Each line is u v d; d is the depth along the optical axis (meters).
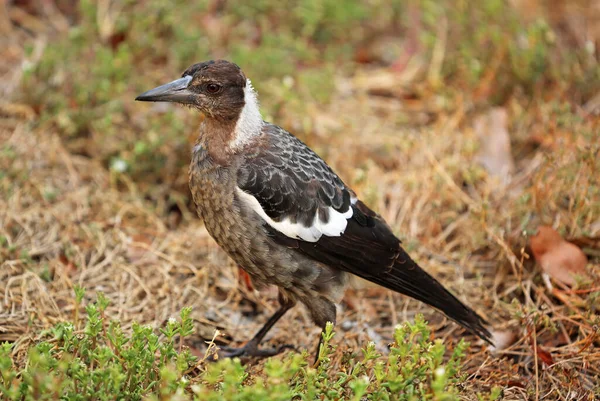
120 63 12.19
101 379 6.80
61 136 11.80
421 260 10.40
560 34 14.25
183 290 9.82
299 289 8.79
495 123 12.10
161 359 6.96
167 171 11.48
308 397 6.59
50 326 8.80
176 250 10.34
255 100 8.76
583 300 9.42
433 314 9.90
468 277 10.34
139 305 9.50
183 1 13.81
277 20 14.33
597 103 12.59
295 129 12.01
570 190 10.33
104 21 13.31
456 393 7.20
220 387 7.70
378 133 12.57
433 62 13.63
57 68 12.18
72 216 10.58
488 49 13.20
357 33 14.56
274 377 6.21
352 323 9.74
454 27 14.03
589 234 9.95
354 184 11.02
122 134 11.97
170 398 6.39
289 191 8.43
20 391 6.61
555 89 12.81
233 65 8.54
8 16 13.79
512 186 11.23
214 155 8.51
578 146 10.47
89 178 11.42
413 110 13.22
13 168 10.83
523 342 9.20
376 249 8.88
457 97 12.83
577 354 8.80
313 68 13.77
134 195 11.12
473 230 10.57
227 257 10.39
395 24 14.63
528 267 10.13
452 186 11.27
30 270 9.55
